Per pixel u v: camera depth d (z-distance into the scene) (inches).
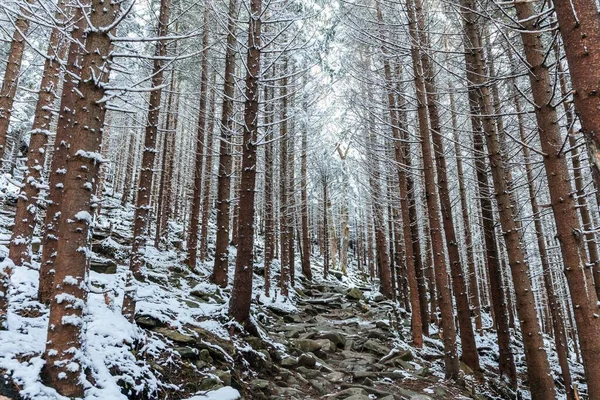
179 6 422.9
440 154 352.2
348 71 425.1
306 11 374.6
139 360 184.7
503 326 359.9
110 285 286.8
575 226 152.3
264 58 419.2
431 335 518.6
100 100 151.6
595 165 101.4
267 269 527.2
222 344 254.8
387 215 701.3
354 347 395.2
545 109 169.0
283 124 616.7
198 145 534.3
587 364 139.2
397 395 270.5
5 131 289.9
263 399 227.8
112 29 157.0
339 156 963.3
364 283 969.5
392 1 345.7
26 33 298.8
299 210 812.0
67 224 142.8
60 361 135.4
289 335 390.6
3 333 155.1
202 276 487.2
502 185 245.8
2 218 444.1
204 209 639.1
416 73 336.8
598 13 108.3
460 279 362.3
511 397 328.8
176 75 612.7
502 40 266.8
